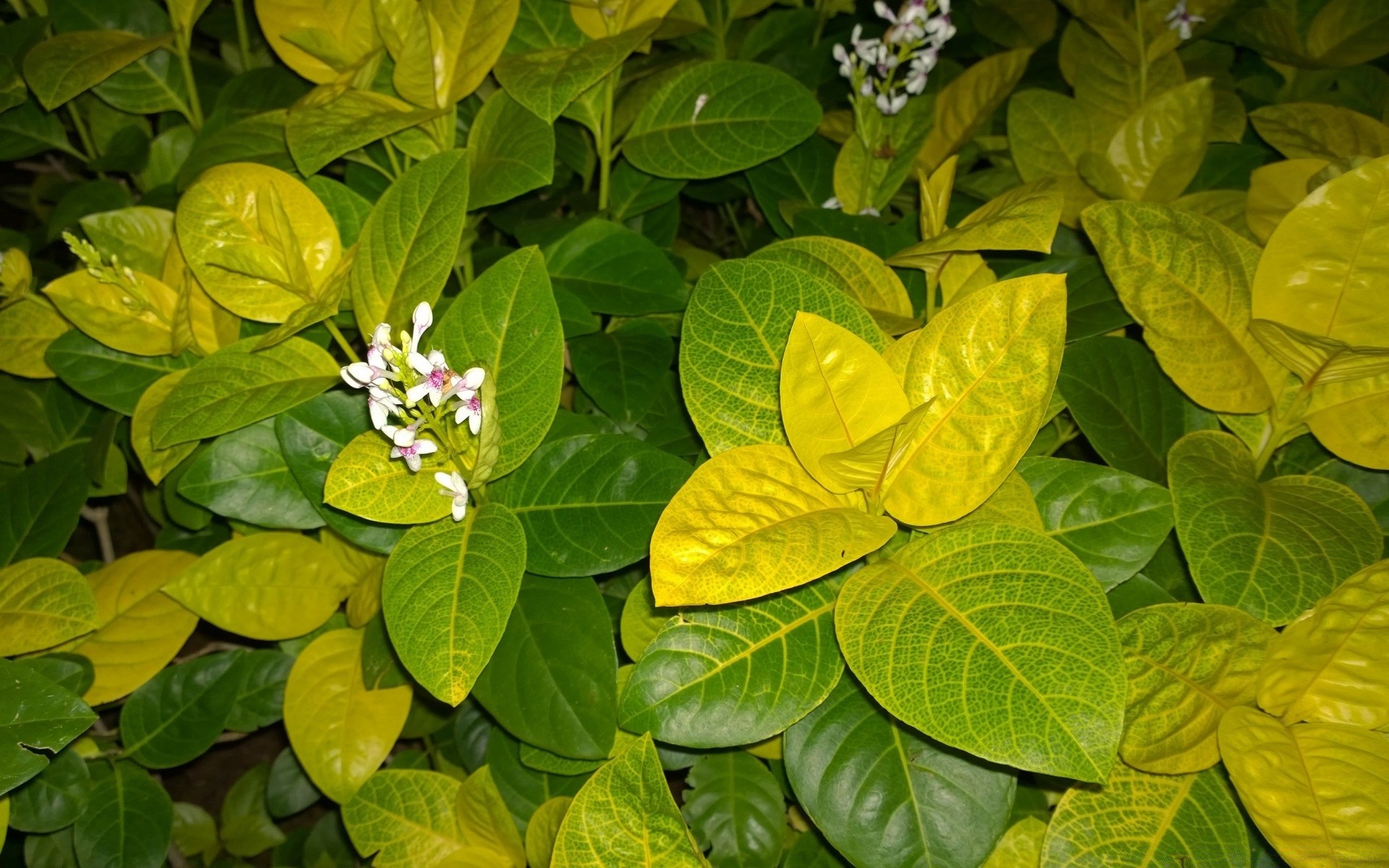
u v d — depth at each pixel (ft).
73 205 1.77
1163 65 1.81
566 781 1.35
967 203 1.77
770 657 1.07
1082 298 1.39
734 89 1.57
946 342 1.04
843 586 1.03
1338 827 0.94
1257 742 1.00
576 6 1.51
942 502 1.05
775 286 1.12
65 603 1.34
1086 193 1.71
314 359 1.30
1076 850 1.05
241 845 1.94
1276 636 1.04
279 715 1.55
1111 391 1.27
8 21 2.23
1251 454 1.21
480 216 1.69
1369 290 1.12
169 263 1.43
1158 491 1.13
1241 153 1.77
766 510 1.00
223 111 1.74
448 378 1.01
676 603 0.93
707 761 1.30
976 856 1.06
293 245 1.27
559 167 1.81
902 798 1.08
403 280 1.25
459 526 1.14
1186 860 1.03
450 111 1.45
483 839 1.36
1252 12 1.93
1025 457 1.18
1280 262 1.14
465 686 1.01
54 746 1.12
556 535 1.18
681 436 1.43
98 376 1.44
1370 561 1.06
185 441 1.19
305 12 1.50
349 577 1.47
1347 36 1.91
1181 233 1.21
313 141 1.30
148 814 1.45
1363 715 1.01
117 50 1.53
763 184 1.78
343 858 1.82
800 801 1.10
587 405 1.64
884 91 1.54
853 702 1.13
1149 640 1.07
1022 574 0.98
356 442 1.14
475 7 1.40
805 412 1.02
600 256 1.51
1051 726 0.87
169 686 1.51
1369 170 1.08
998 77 1.68
